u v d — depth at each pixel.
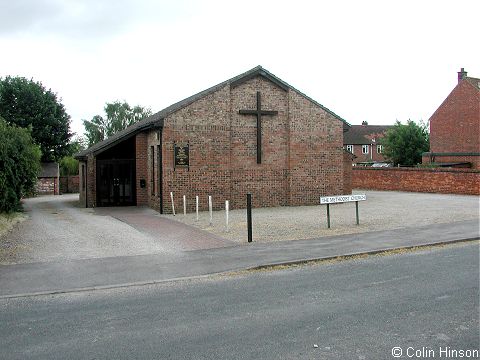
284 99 23.19
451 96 45.81
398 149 52.19
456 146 45.38
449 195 28.81
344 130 24.20
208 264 10.30
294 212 20.30
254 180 22.66
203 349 5.68
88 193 24.89
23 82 45.66
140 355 5.54
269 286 8.56
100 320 6.84
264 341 5.88
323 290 8.17
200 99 21.30
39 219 19.31
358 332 6.13
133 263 10.48
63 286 8.72
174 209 20.67
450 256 10.86
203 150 21.38
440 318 6.59
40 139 46.16
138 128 23.36
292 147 23.16
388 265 10.09
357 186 36.66
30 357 5.54
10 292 8.36
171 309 7.29
